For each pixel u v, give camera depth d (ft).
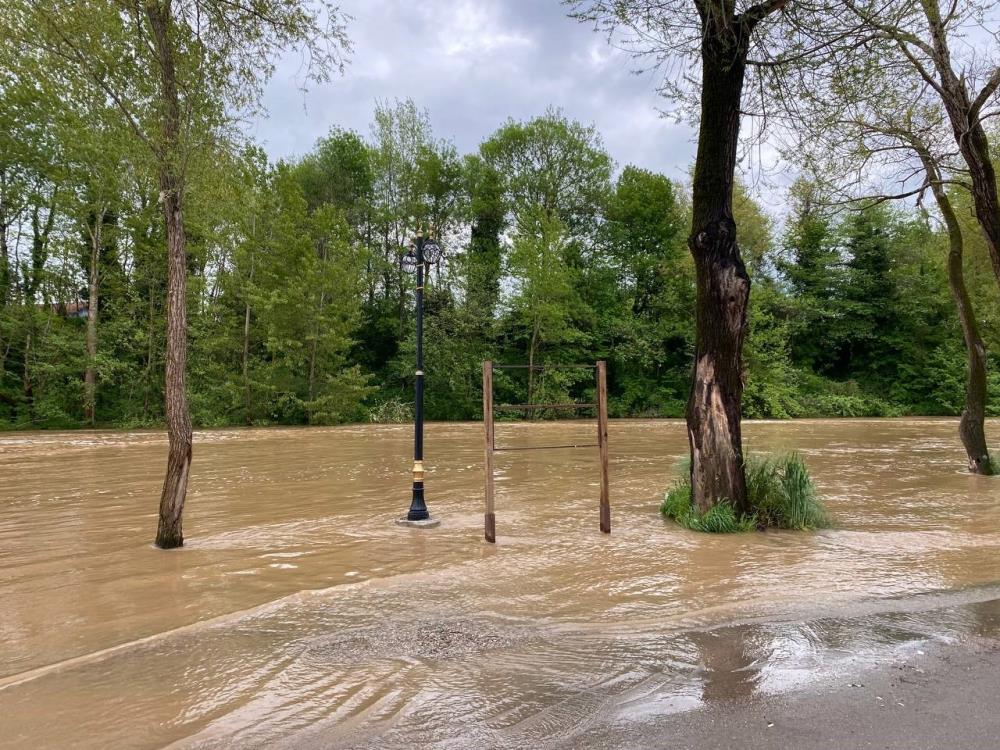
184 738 10.96
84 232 101.96
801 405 138.72
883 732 10.77
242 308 107.55
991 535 28.17
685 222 141.79
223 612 18.06
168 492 26.02
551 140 139.54
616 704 12.07
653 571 22.34
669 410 136.46
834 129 38.50
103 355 99.66
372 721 11.50
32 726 11.41
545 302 126.52
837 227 152.05
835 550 25.43
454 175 138.62
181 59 26.63
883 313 150.61
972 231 59.16
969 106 38.19
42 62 25.89
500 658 14.57
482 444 73.72
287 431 93.40
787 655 14.58
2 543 26.78
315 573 22.24
